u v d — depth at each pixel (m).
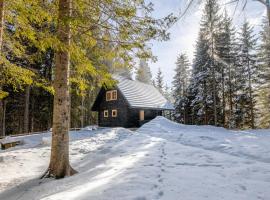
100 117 30.00
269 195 4.05
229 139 11.81
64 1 6.48
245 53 31.73
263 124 31.03
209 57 28.83
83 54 7.38
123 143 12.09
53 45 6.17
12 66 8.32
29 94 24.25
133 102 25.36
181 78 48.03
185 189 4.38
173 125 21.02
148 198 3.95
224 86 31.84
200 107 32.81
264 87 30.22
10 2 6.39
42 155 9.73
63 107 6.57
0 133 24.80
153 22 6.11
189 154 8.25
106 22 6.96
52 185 5.50
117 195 4.16
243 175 5.35
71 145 11.95
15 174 6.95
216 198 3.92
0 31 7.05
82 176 6.09
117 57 7.88
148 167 6.33
